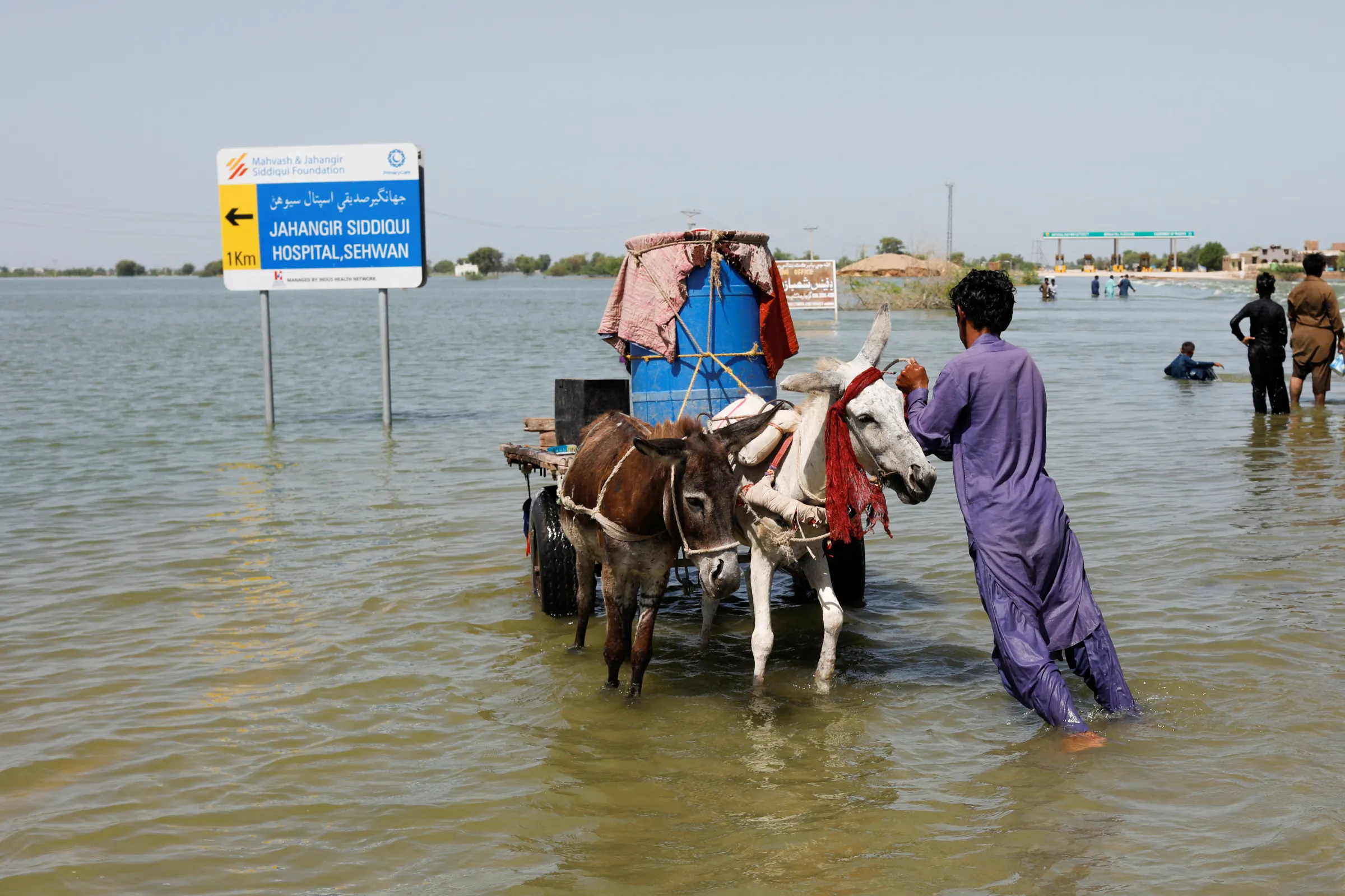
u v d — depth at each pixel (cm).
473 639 782
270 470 1460
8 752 597
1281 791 507
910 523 1109
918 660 723
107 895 455
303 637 787
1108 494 1180
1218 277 14288
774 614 843
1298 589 814
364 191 1794
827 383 603
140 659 746
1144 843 469
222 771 571
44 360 3547
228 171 1806
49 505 1248
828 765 564
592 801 531
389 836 501
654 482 611
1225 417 1750
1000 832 484
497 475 1406
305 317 8094
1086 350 3256
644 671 661
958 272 6144
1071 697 568
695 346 806
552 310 8606
